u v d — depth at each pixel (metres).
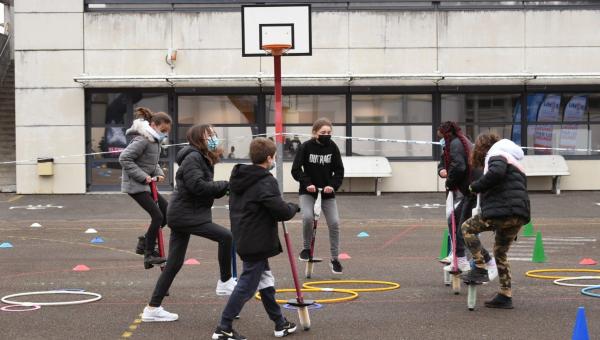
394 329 8.38
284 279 11.52
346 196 24.56
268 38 19.55
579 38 24.98
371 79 24.95
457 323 8.63
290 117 25.31
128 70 24.91
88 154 24.58
